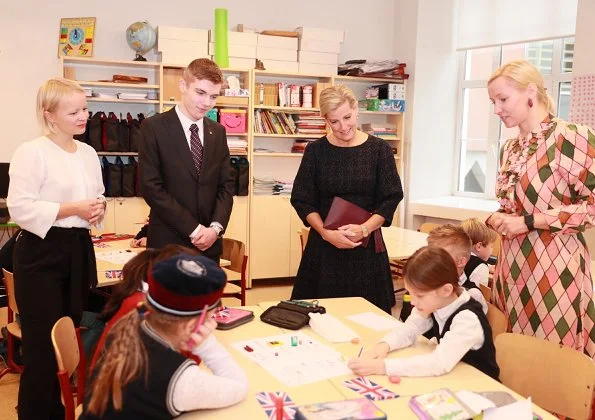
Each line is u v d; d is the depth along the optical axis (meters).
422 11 6.13
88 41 5.05
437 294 1.84
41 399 2.35
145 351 1.32
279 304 2.30
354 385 1.63
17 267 2.32
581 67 4.67
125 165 5.09
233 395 1.47
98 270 3.05
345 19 6.27
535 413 1.45
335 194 2.68
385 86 6.13
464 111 6.51
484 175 6.42
